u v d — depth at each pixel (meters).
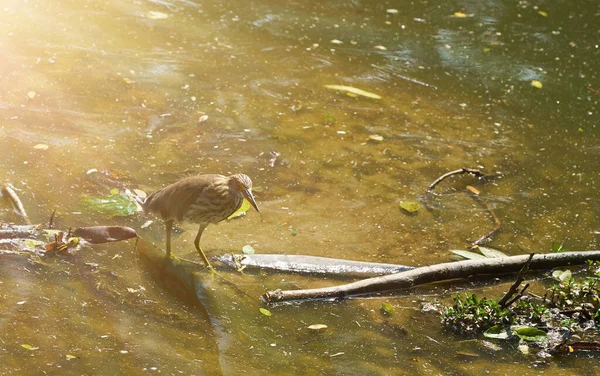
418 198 7.62
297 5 12.45
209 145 8.06
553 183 8.17
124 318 5.27
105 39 10.25
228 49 10.55
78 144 7.66
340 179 7.79
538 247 6.99
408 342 5.52
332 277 6.24
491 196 7.80
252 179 7.57
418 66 10.82
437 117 9.44
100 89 8.89
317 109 9.23
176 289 5.78
